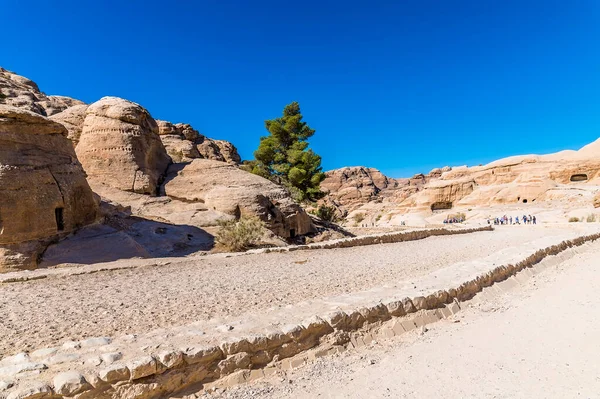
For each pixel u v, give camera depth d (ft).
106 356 13.51
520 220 163.53
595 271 37.40
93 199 50.47
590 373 14.07
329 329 18.21
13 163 40.47
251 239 57.00
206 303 25.16
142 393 12.69
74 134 83.51
